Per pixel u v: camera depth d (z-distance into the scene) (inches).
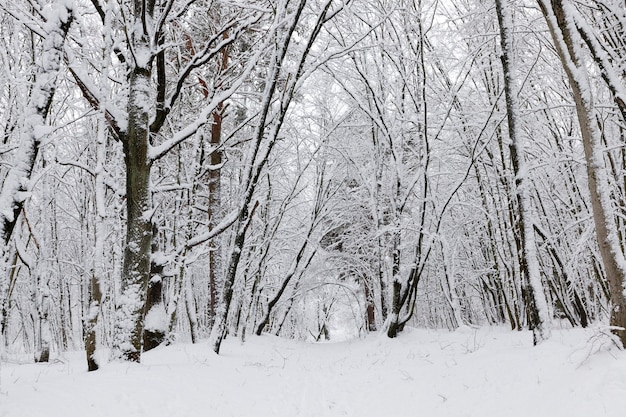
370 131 725.9
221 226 401.1
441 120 625.0
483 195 591.8
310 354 554.3
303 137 754.2
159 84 333.4
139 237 281.0
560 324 525.0
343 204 835.4
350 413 243.0
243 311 584.4
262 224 700.7
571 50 212.7
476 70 560.4
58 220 830.5
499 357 279.4
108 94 279.7
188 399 217.5
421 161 560.4
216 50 332.8
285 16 415.5
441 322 1118.4
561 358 210.8
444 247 600.4
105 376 223.8
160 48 298.2
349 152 759.7
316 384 323.9
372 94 589.0
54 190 617.0
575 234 559.8
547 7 222.4
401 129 630.5
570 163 489.1
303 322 1300.4
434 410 226.1
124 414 183.8
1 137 389.7
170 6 302.4
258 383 294.4
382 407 250.7
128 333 268.7
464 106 597.3
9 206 200.2
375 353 493.0
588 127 204.1
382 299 680.4
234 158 690.2
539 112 516.7
